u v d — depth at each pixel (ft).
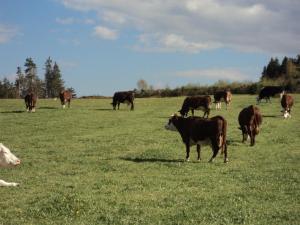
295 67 422.41
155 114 159.53
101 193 54.44
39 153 86.17
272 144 97.30
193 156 82.89
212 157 76.74
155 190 56.39
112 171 69.26
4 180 62.23
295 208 48.73
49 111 166.61
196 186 58.90
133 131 117.29
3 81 504.84
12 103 205.57
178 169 70.33
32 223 43.21
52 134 112.37
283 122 132.77
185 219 44.50
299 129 119.14
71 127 124.98
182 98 237.25
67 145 95.96
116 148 92.02
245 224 43.11
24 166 73.20
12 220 44.04
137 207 48.47
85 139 104.17
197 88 296.10
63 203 48.91
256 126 96.02
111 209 47.62
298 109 168.86
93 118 146.00
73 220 44.14
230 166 73.31
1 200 51.16
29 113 159.84
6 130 118.93
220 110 168.04
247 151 88.63
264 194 54.70
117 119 143.74
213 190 56.75
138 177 64.34
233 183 60.90
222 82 297.94
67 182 60.85
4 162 58.34
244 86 289.53
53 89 562.66
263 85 284.41
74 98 265.13
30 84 539.70
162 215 45.78
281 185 59.57
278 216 45.78
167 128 79.87
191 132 76.54
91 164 75.00
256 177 64.64
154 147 93.04
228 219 44.50
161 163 75.51
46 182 60.95
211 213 46.29
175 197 52.85
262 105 185.78
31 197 52.34
